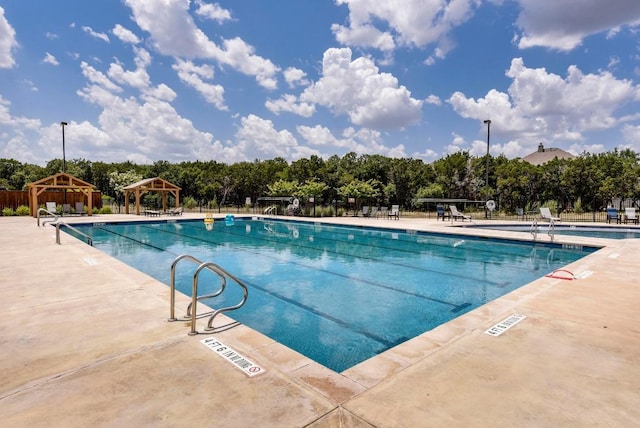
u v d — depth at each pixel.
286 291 6.24
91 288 4.90
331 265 8.45
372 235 14.09
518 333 3.32
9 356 2.83
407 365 2.69
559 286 5.06
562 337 3.23
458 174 28.09
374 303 5.59
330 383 2.42
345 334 4.39
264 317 4.95
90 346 3.02
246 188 31.34
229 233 14.79
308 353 3.88
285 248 10.97
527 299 4.43
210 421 1.99
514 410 2.10
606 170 25.08
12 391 2.31
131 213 24.45
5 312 3.89
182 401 2.19
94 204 23.75
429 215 20.88
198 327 3.47
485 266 8.34
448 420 2.00
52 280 5.34
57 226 9.04
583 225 14.93
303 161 29.11
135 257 9.46
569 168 25.34
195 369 2.61
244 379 2.47
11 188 36.28
